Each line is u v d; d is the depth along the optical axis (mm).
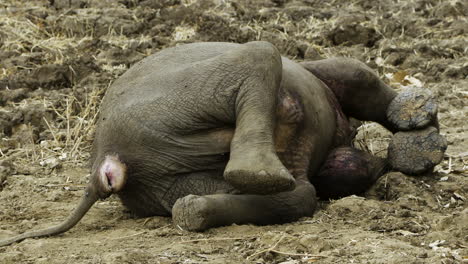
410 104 14242
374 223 12148
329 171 13742
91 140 16734
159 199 12438
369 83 14406
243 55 12164
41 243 11328
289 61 13609
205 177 12289
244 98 11914
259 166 11297
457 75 21531
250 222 12016
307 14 25141
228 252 10977
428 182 14008
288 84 12805
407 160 14031
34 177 15211
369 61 22281
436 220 12133
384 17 25250
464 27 24281
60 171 15617
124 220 12789
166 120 12148
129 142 12250
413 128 14156
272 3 26109
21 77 19781
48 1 25250
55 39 22406
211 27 23453
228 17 24484
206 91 12102
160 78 12461
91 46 22109
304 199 12438
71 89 19250
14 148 16797
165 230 11719
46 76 19891
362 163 13945
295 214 12320
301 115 12727
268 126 11750
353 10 25703
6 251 11242
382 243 11094
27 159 16188
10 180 14938
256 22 24125
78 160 16156
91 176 12289
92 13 24047
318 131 13133
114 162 12172
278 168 11344
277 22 24531
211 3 25328
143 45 22188
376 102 14578
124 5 25125
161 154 12211
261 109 11812
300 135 12781
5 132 17422
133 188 12484
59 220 12836
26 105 18234
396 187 13711
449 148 16562
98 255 10844
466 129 17922
